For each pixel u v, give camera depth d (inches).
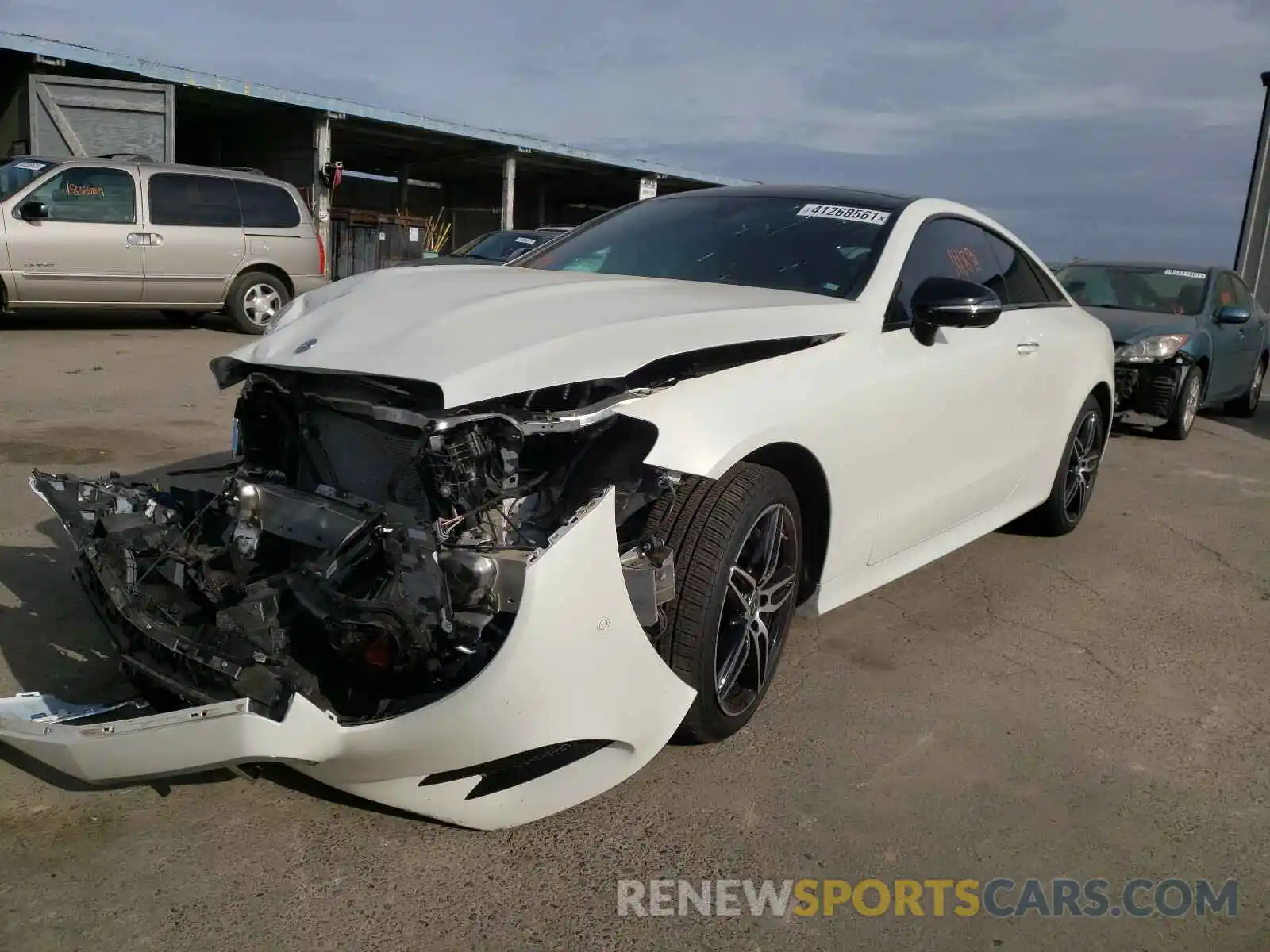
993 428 171.8
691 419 108.6
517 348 103.9
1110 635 170.6
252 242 496.1
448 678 95.7
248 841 102.1
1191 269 400.8
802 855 105.7
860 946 93.5
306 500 108.0
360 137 872.3
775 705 137.5
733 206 169.2
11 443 247.8
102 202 459.5
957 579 193.9
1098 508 256.2
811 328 130.6
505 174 908.0
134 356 403.2
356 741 93.7
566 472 104.4
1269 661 163.9
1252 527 246.5
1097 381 211.8
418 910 93.9
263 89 719.1
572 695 95.7
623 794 114.3
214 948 87.7
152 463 235.3
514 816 103.6
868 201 164.7
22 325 482.6
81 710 108.7
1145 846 111.3
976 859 107.1
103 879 95.5
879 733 131.7
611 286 131.6
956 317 142.2
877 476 139.6
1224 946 96.3
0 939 87.0
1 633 141.7
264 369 114.8
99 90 596.4
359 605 93.0
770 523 120.8
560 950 90.3
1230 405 445.4
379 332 111.7
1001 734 133.8
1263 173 634.2
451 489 97.8
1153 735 136.5
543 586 91.4
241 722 90.0
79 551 118.6
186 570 110.8
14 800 106.9
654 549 106.5
